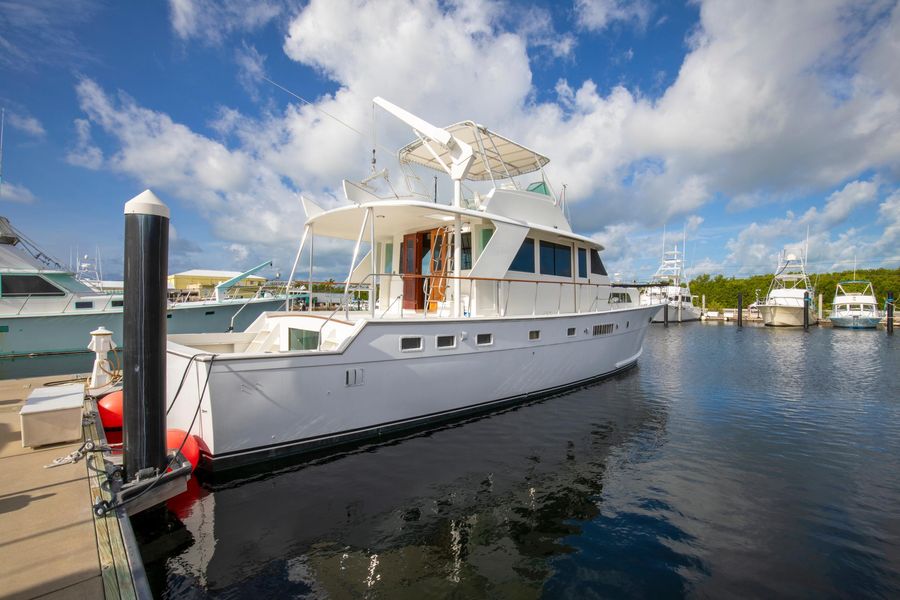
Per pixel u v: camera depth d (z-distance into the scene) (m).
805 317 37.69
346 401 6.20
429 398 7.09
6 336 14.23
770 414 9.05
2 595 2.60
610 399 9.58
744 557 4.00
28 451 5.05
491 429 7.30
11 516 3.58
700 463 6.24
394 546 4.09
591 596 3.46
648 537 4.30
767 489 5.42
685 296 50.00
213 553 3.93
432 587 3.53
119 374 8.86
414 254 9.27
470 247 8.58
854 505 5.03
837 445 7.10
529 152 9.75
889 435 7.66
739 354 20.11
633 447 6.83
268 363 5.53
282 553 3.95
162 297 4.22
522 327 8.33
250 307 18.44
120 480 4.15
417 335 6.81
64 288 15.22
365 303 10.54
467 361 7.47
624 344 11.99
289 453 5.82
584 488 5.37
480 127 8.43
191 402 5.52
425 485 5.33
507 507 4.86
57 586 2.71
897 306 48.12
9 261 14.83
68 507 3.76
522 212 8.91
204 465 5.41
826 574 3.77
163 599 3.35
